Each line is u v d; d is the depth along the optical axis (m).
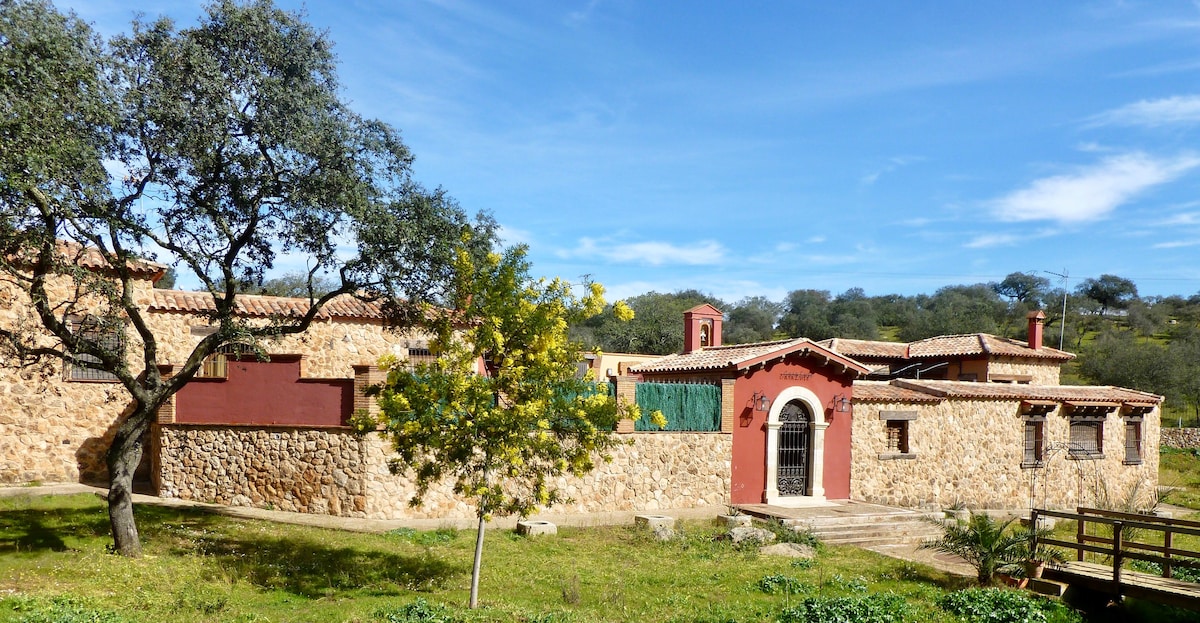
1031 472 24.97
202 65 11.35
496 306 11.15
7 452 17.03
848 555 16.39
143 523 14.49
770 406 20.84
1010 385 26.39
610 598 11.95
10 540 12.65
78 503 15.52
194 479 17.06
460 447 11.02
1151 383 47.28
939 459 23.30
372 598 11.38
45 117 10.27
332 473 16.33
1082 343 64.12
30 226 11.20
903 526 18.95
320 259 12.70
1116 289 87.94
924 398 22.92
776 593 12.62
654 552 15.27
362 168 12.45
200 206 11.97
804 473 21.31
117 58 11.60
